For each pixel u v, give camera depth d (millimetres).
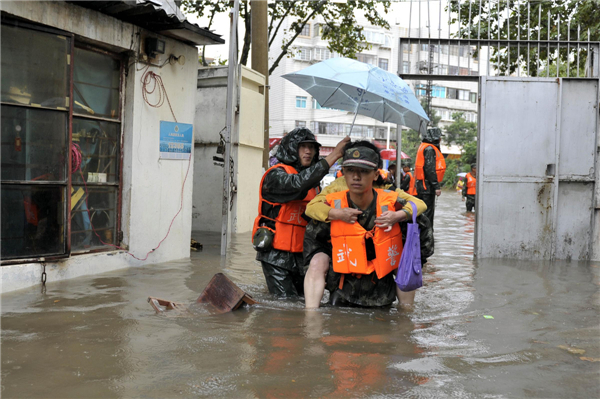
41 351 3164
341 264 4426
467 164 52188
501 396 2631
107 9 5895
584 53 9344
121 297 4734
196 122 11008
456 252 8359
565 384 2803
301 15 20266
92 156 6141
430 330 3838
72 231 5906
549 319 4242
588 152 7707
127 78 6523
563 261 7598
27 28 5164
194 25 6742
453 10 9750
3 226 5074
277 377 2805
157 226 6953
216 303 4406
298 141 4914
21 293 4859
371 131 51188
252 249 8391
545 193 7711
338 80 4746
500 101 7762
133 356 3100
